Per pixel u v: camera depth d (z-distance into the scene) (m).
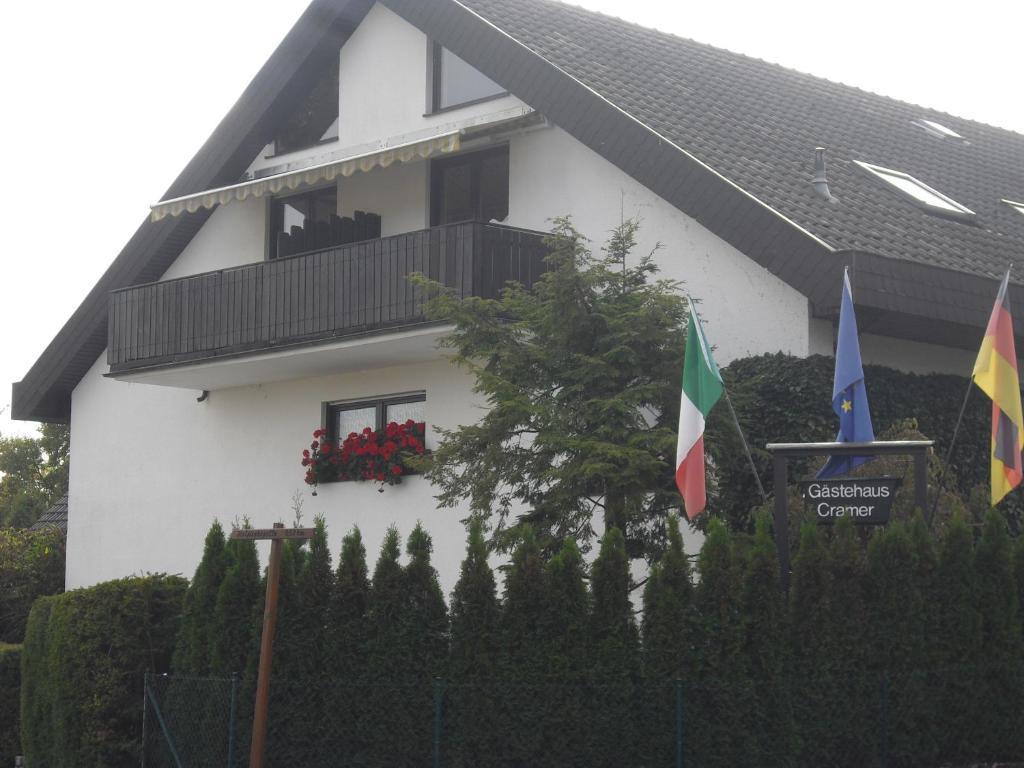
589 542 14.25
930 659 12.48
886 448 12.63
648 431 13.95
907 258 15.84
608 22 23.02
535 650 11.93
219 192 20.14
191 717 12.76
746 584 12.00
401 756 12.01
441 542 19.11
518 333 14.93
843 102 24.16
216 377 21.39
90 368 24.53
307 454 20.70
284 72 21.80
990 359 13.45
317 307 19.23
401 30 21.22
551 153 18.92
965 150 24.17
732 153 18.06
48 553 24.67
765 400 15.96
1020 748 12.85
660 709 11.75
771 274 16.34
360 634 12.40
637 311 14.21
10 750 17.06
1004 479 13.25
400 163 20.81
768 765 11.73
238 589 12.74
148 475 23.41
